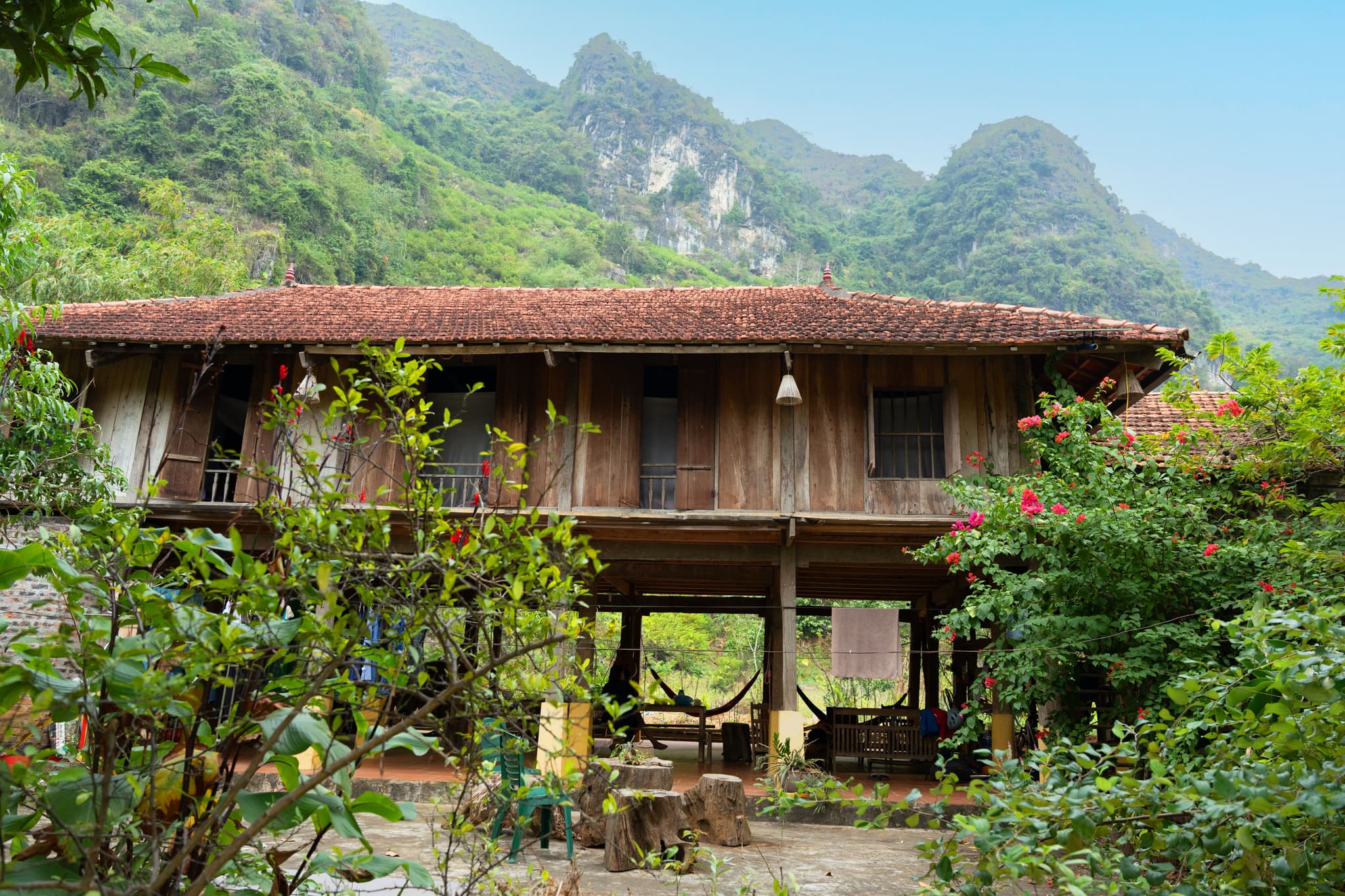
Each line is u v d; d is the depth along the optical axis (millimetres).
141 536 2281
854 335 9273
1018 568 9516
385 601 2125
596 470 9836
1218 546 6832
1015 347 8961
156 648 1994
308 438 2393
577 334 9531
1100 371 9641
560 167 103188
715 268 106125
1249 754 2873
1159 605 7113
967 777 10148
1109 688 7926
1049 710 8586
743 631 21453
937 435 9852
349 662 2150
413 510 2201
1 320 6547
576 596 2326
